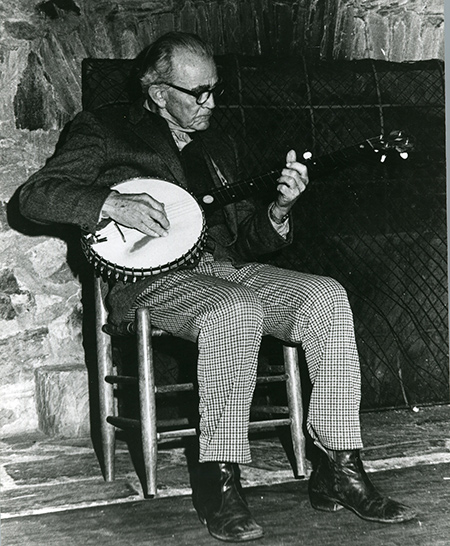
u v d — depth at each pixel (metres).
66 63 3.49
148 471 2.30
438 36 3.83
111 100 3.21
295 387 2.42
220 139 2.69
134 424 2.41
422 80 3.54
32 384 3.42
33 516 2.28
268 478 2.55
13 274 3.41
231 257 2.56
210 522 2.06
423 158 3.51
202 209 2.36
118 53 3.55
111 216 2.26
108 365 2.55
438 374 3.53
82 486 2.55
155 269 2.26
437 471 2.59
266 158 3.34
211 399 2.09
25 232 3.43
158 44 2.49
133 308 2.37
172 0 3.59
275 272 2.38
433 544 1.98
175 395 3.14
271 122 3.36
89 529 2.17
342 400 2.14
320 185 3.39
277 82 3.39
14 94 3.42
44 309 3.46
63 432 3.26
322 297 2.18
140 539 2.08
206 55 2.48
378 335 3.46
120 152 2.46
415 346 3.50
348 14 3.73
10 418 3.37
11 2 3.42
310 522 2.15
